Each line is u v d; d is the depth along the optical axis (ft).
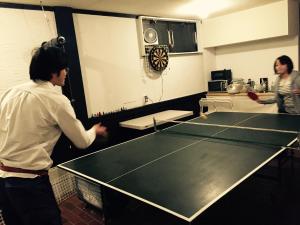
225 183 5.14
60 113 5.16
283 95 10.80
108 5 11.26
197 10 13.93
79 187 9.23
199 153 7.05
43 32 10.27
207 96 17.56
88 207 9.48
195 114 17.56
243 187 9.56
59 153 10.46
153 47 14.24
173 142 8.36
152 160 6.91
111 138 12.76
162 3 11.78
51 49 5.30
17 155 5.05
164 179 5.63
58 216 5.47
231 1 12.73
